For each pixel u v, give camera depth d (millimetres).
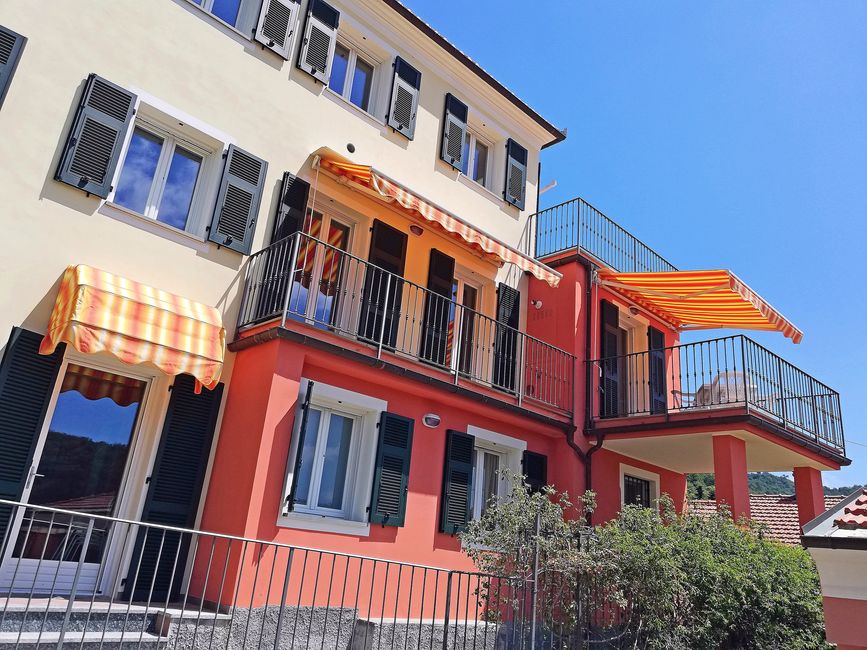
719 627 7605
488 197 12555
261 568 7004
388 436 8820
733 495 10227
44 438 6688
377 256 10086
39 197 6922
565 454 11547
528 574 6945
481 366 11586
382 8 10938
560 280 11664
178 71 8328
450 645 7785
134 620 6016
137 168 8016
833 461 12516
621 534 7598
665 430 11023
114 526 7055
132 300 6676
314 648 7293
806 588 8227
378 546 8414
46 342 6516
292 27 9703
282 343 7582
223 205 8352
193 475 7520
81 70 7465
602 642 6855
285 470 7418
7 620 5336
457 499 9570
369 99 11133
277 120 9320
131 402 7508
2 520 6180
